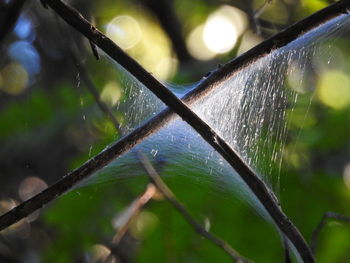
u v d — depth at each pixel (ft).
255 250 3.16
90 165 2.19
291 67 2.61
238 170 2.17
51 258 3.57
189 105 2.24
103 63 3.49
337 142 3.58
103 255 3.43
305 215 3.29
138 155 2.78
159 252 3.14
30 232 4.06
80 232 3.51
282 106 2.72
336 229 3.26
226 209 3.17
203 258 3.17
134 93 2.71
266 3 3.15
